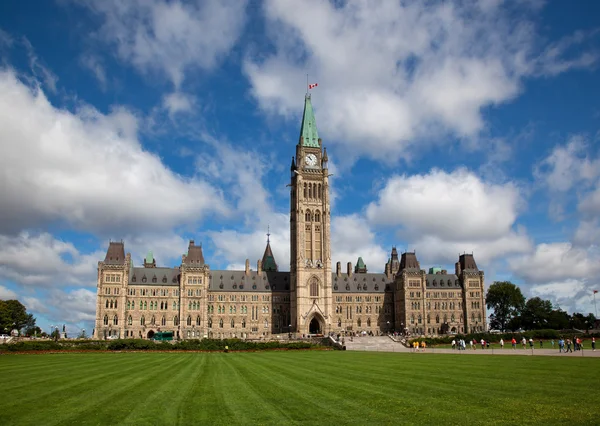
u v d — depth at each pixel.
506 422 30.66
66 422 31.53
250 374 59.06
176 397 40.53
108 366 72.31
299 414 33.44
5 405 37.22
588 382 46.69
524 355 88.62
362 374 57.91
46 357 98.00
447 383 47.56
